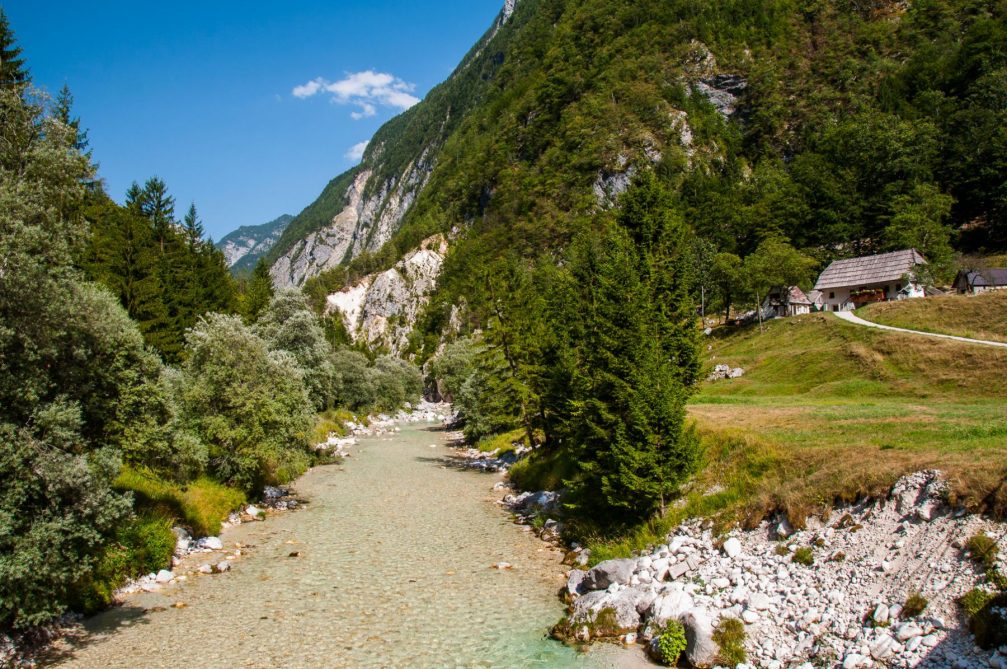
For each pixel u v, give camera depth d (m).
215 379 32.53
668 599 16.69
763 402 43.38
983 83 153.12
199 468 24.17
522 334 45.88
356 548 26.03
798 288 97.25
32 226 16.00
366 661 15.60
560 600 19.98
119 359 18.86
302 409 37.41
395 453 57.69
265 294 101.56
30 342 15.56
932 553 14.33
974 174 124.88
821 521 18.00
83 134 52.06
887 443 21.16
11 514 14.56
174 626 17.84
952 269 91.94
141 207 87.69
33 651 16.03
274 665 15.40
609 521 25.66
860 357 55.31
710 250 121.00
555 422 36.44
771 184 167.88
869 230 127.06
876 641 12.80
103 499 16.67
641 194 34.59
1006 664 10.95
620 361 24.88
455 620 18.30
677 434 23.44
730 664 14.25
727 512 21.44
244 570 23.11
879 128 152.00
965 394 43.25
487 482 41.94
